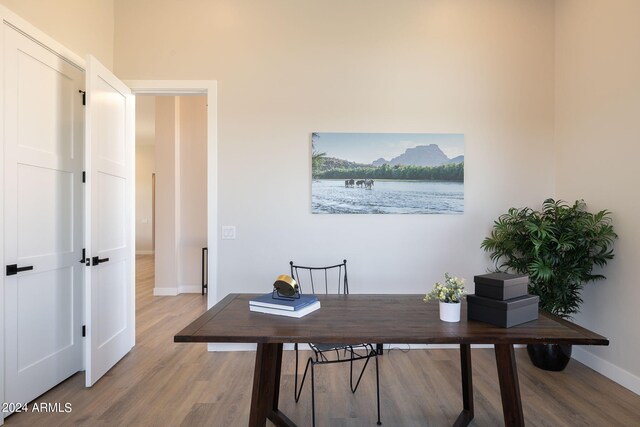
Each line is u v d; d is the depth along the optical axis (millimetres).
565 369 2510
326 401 2059
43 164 2086
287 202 2902
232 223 2885
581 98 2666
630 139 2256
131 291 2842
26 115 1967
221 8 2893
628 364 2240
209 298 2869
